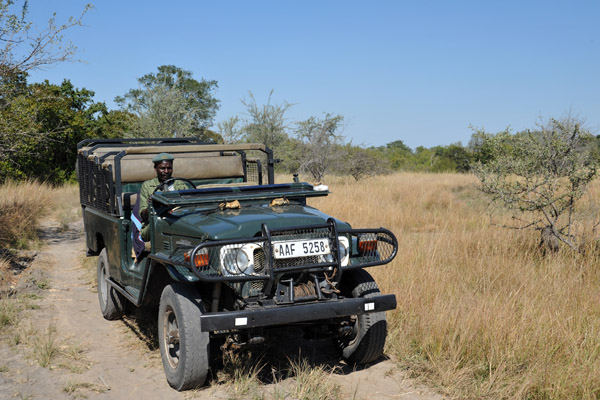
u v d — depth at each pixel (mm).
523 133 8711
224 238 4328
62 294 7957
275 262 4418
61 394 4570
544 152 8414
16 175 24031
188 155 7250
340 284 5184
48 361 5195
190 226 4699
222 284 4684
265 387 4668
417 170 39375
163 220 5184
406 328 5562
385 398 4453
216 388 4648
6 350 5551
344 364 5211
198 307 4508
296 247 4418
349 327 4957
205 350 4473
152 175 6613
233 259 4293
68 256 11008
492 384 4434
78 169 7961
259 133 22531
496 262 7652
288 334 6027
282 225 4523
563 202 8633
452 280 7016
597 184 13945
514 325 5125
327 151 23641
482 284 6898
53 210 18422
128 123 22109
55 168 29750
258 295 4473
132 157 6887
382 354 5328
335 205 13828
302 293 4539
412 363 5008
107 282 6527
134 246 5809
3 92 11359
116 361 5371
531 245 8719
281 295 4488
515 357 4773
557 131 8500
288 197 5469
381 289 6461
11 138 12141
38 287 8180
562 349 4840
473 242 9000
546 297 6020
